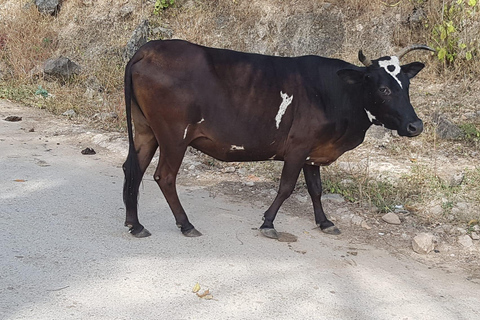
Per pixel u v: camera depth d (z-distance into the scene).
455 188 5.55
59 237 4.29
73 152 6.33
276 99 4.38
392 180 5.73
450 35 7.93
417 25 8.57
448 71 7.94
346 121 4.54
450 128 6.76
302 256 4.35
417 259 4.50
